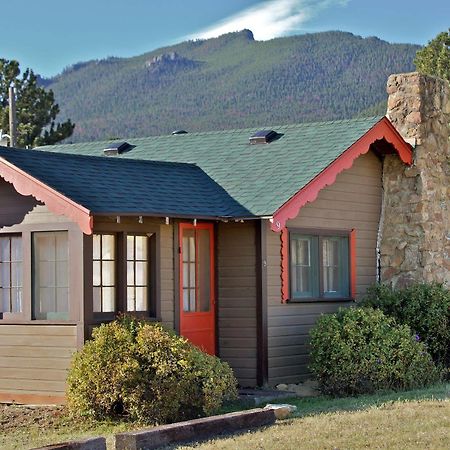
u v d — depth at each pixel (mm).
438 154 22203
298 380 19219
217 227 19062
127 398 14883
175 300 18094
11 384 17109
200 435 13164
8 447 13672
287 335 19078
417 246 21453
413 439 12320
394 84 22125
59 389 16625
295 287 19469
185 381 14852
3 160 16656
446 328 19625
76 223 16438
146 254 17734
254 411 14023
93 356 15203
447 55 44344
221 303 18953
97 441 12211
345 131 20656
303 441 12461
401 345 17578
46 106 45438
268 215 17828
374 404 15547
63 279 16797
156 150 22672
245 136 22078
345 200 20844
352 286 20828
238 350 18766
